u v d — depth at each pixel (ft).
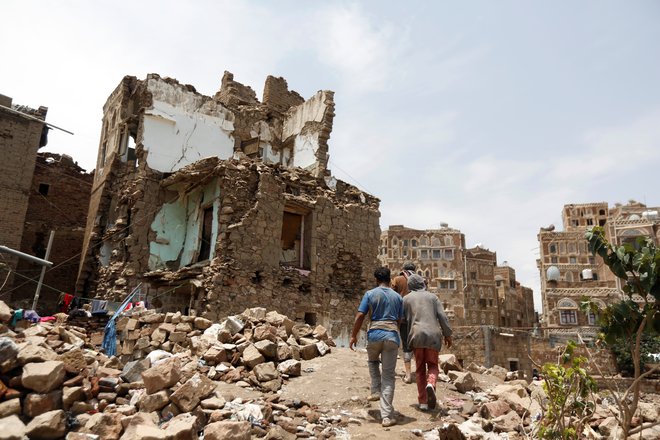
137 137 72.13
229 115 81.56
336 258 68.80
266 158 86.02
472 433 20.15
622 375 97.50
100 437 16.71
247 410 19.99
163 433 15.94
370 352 23.08
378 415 22.38
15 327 26.02
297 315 61.46
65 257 92.94
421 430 20.48
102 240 71.92
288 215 66.95
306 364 29.86
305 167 81.56
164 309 62.64
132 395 20.99
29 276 88.07
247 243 57.82
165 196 70.08
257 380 25.45
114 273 65.57
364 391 25.54
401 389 26.81
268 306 58.23
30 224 92.79
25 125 81.71
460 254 226.38
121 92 78.33
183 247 67.26
